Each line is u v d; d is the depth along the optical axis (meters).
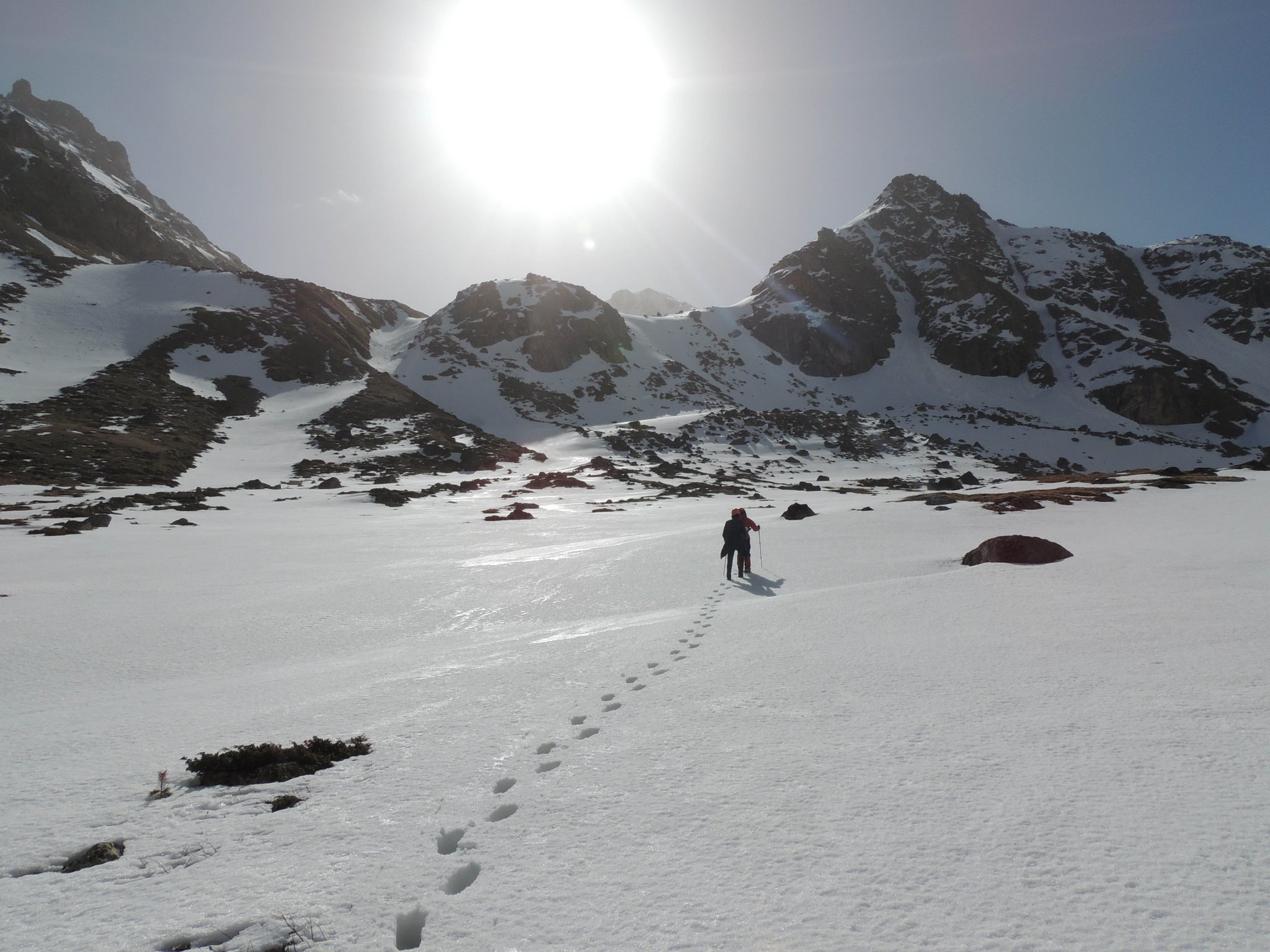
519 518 42.56
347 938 2.96
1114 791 3.64
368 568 21.75
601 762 4.87
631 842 3.59
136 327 121.94
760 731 5.21
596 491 72.06
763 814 3.76
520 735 5.73
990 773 4.02
